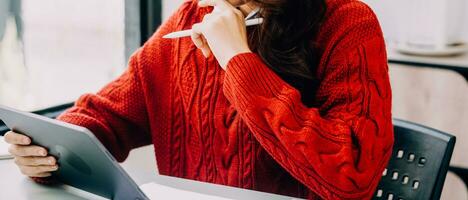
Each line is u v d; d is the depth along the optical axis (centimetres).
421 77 204
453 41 202
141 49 121
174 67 115
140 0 206
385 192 110
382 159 91
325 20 100
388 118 94
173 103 116
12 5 159
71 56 188
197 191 98
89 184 94
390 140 93
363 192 88
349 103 92
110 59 206
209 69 110
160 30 120
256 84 91
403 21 206
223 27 96
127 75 120
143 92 118
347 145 87
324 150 88
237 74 92
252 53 94
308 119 89
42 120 87
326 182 87
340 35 97
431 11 199
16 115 91
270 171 105
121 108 117
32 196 96
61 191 98
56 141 89
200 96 110
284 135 88
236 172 108
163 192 96
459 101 201
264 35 99
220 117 108
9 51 161
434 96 204
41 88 177
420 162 106
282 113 88
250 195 97
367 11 99
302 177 89
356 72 94
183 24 117
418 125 109
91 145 82
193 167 115
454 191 212
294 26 99
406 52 203
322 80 99
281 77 99
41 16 172
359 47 95
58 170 97
